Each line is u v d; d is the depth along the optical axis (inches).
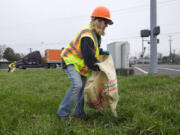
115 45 403.5
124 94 172.4
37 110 128.6
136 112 108.3
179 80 253.3
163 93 171.3
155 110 117.0
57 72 522.3
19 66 1267.2
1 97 159.9
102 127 98.4
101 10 103.4
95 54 108.3
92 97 106.0
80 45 102.4
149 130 87.7
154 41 363.6
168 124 95.2
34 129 92.5
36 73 519.2
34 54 1310.3
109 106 109.7
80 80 107.3
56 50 1405.0
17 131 95.3
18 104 139.7
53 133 89.0
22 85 271.3
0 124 100.8
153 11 363.6
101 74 104.3
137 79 266.8
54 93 203.8
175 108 119.1
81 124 108.2
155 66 364.2
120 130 91.5
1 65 1910.7
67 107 107.9
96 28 104.8
